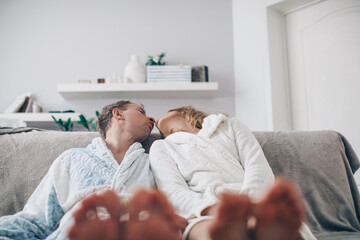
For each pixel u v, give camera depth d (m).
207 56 2.97
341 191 1.09
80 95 2.82
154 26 3.00
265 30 2.57
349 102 2.18
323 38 2.36
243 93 2.83
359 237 0.88
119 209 0.37
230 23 3.01
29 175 1.02
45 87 2.88
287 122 2.56
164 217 0.37
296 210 0.35
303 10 2.50
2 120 1.63
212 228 0.36
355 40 2.18
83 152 0.88
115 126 1.00
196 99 2.92
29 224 0.67
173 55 2.96
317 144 1.15
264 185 0.71
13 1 2.95
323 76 2.35
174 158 0.90
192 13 3.02
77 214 0.36
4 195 0.99
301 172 1.10
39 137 1.11
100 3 3.00
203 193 0.80
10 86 2.87
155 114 2.89
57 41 2.94
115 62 2.95
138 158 0.91
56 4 2.98
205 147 0.91
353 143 2.15
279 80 2.56
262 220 0.36
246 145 0.89
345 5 2.24
